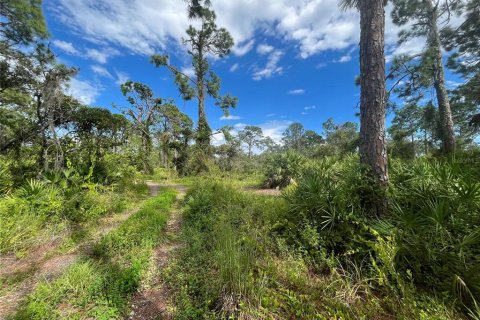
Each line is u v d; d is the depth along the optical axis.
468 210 2.59
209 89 19.30
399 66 11.95
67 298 2.46
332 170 4.90
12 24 9.34
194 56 18.91
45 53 9.13
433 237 2.57
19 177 7.07
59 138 9.04
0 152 8.44
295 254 3.23
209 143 18.39
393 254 2.51
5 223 3.99
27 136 8.76
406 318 1.95
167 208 6.42
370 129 3.61
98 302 2.38
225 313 2.19
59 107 8.58
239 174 16.83
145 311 2.36
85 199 5.74
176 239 4.25
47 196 5.16
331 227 3.29
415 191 3.21
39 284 2.64
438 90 11.91
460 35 12.46
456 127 18.67
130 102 20.66
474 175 3.17
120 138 11.85
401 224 2.84
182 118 20.52
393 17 12.62
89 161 8.53
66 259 3.47
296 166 10.38
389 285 2.32
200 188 8.23
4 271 3.10
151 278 2.95
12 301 2.47
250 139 50.06
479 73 13.32
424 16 12.42
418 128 16.84
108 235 4.00
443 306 2.05
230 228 3.59
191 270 2.97
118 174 8.78
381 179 3.49
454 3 11.34
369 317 2.10
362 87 3.76
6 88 9.19
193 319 2.19
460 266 2.32
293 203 4.05
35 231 4.15
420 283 2.53
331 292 2.44
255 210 5.11
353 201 3.38
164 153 19.62
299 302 2.21
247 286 2.39
